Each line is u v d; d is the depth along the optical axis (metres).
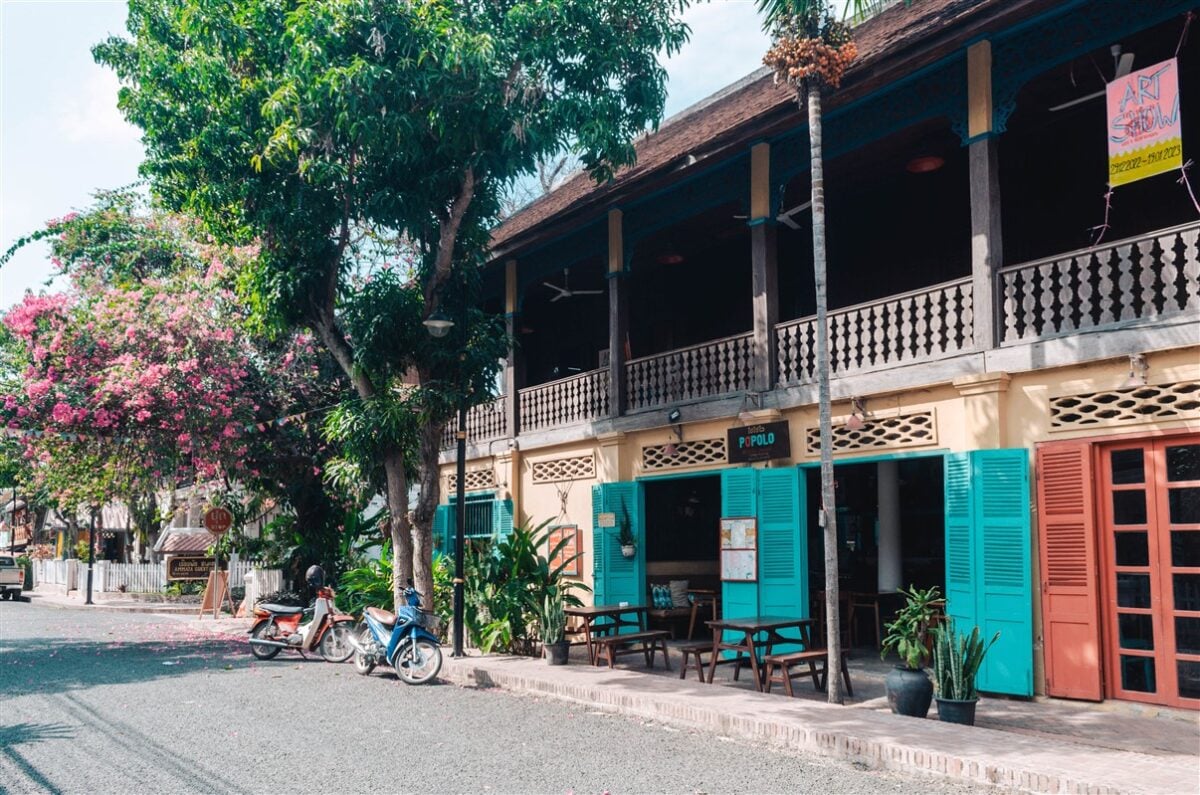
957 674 8.64
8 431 17.06
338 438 14.33
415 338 13.92
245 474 20.38
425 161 13.59
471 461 20.48
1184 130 11.47
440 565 16.34
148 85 14.03
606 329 20.50
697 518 17.92
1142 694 9.23
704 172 14.55
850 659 12.89
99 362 16.97
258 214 13.84
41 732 8.96
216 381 17.91
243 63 13.74
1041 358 10.05
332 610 14.79
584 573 16.69
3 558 35.59
